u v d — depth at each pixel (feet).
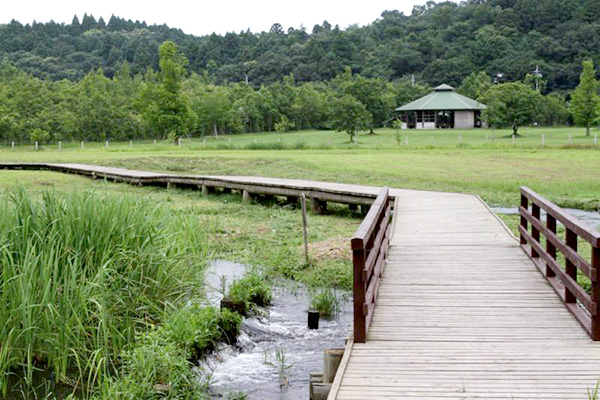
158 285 25.70
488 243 33.99
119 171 79.20
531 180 69.77
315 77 352.90
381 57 371.15
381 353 19.08
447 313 22.76
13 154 121.29
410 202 50.16
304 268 34.99
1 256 23.16
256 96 248.32
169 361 19.53
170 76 173.27
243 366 22.38
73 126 199.82
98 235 25.43
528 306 23.43
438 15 425.69
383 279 27.27
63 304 21.47
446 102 245.65
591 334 20.06
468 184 67.82
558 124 246.88
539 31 367.45
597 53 329.52
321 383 18.58
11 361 20.93
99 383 19.51
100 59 458.91
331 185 58.23
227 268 35.22
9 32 499.10
